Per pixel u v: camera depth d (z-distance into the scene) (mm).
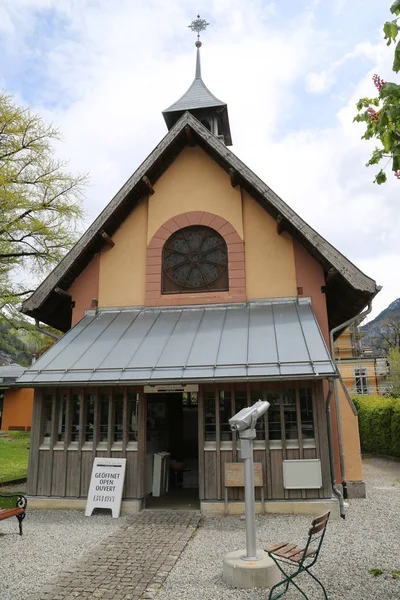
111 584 5891
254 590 5621
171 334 11016
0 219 17609
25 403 36438
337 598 5328
